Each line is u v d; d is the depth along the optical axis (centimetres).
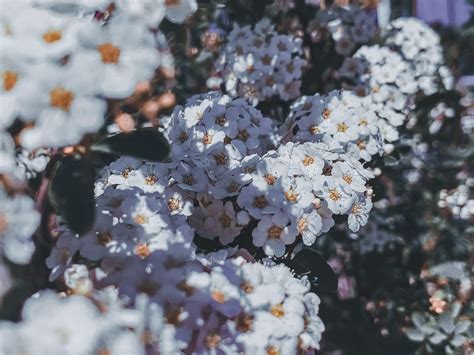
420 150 34
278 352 17
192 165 20
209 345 17
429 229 33
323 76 33
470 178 35
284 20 33
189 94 30
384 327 29
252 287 17
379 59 31
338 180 20
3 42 14
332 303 25
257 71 28
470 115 37
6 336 13
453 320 27
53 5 14
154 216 18
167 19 21
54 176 16
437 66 34
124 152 17
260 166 20
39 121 14
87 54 14
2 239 14
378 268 31
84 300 14
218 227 20
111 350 13
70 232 17
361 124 24
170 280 17
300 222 19
